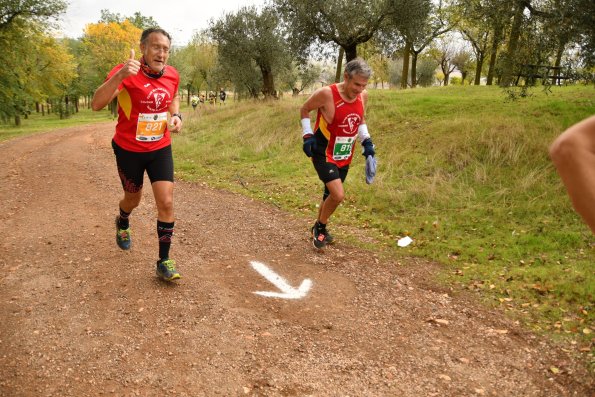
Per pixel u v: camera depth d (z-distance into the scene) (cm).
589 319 375
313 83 3619
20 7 2317
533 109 1063
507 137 833
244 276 446
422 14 1588
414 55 2973
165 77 397
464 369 310
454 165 814
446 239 574
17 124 3516
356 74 453
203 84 5822
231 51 2217
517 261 505
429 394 284
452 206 674
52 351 315
